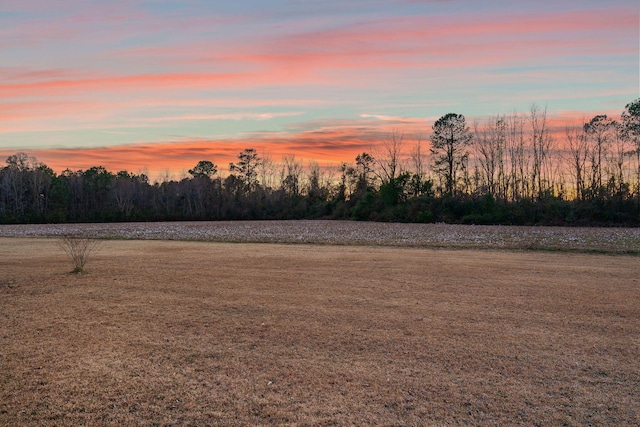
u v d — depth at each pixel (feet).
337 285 42.88
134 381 20.38
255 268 54.13
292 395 19.06
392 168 230.68
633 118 167.32
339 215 212.64
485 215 163.32
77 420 16.97
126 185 259.60
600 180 179.52
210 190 263.90
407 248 81.41
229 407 18.01
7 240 100.89
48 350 24.31
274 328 28.50
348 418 17.16
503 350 24.56
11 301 35.83
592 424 16.75
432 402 18.48
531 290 40.47
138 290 40.32
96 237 108.06
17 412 17.52
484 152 205.77
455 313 32.24
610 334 27.40
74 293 38.96
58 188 249.34
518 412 17.65
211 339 26.30
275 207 238.68
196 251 75.10
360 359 23.20
